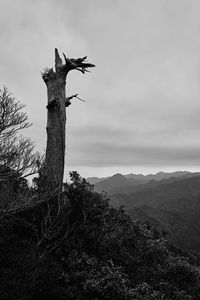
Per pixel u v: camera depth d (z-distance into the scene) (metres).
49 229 10.84
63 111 17.64
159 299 10.48
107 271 10.72
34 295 8.41
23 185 11.05
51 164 15.66
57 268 9.87
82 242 12.05
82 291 9.92
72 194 13.29
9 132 10.01
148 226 19.50
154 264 13.95
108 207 14.80
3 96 10.02
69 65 17.78
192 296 12.43
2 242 9.34
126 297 10.05
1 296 7.46
